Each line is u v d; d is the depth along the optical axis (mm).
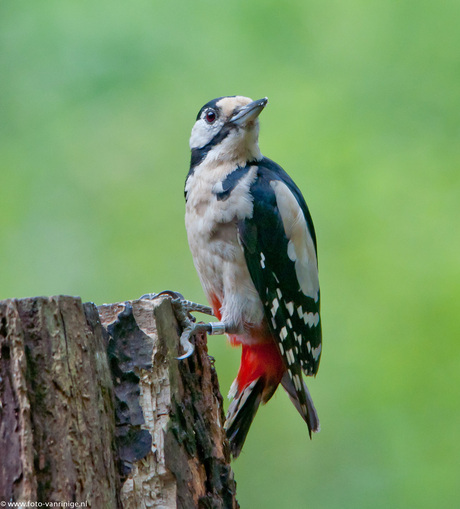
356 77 13375
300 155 12867
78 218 13109
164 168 13219
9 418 5176
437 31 13383
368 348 12086
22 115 13336
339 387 12156
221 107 8297
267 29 13539
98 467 5441
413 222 12500
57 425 5281
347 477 11969
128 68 13336
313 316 8688
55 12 13523
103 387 5672
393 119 13109
